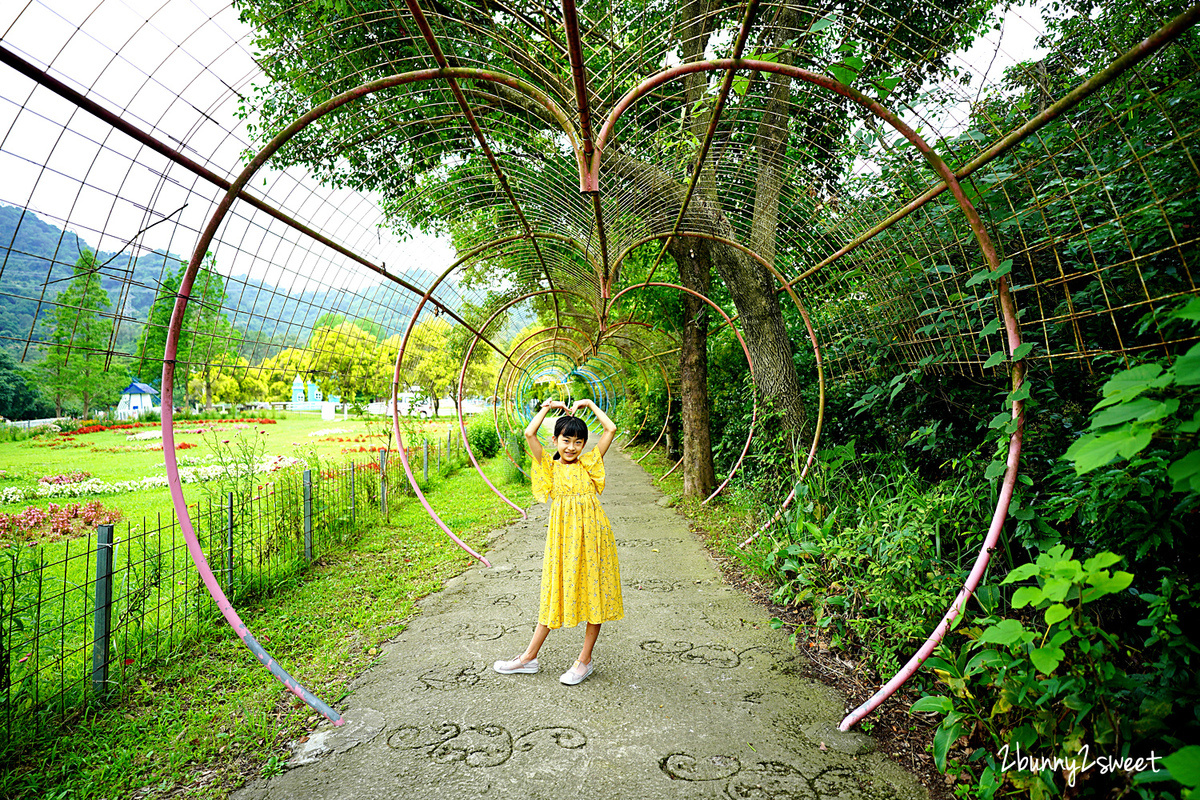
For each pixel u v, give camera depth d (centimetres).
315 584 432
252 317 332
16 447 1439
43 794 206
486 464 1184
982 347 324
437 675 289
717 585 425
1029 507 233
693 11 420
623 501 784
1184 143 201
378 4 348
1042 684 178
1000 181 242
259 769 219
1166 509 189
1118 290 272
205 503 688
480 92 316
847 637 309
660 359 1167
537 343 1218
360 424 2277
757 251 457
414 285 475
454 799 198
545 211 482
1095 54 258
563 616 274
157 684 287
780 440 522
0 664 233
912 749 224
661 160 455
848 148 345
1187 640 167
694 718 247
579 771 212
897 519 319
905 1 285
